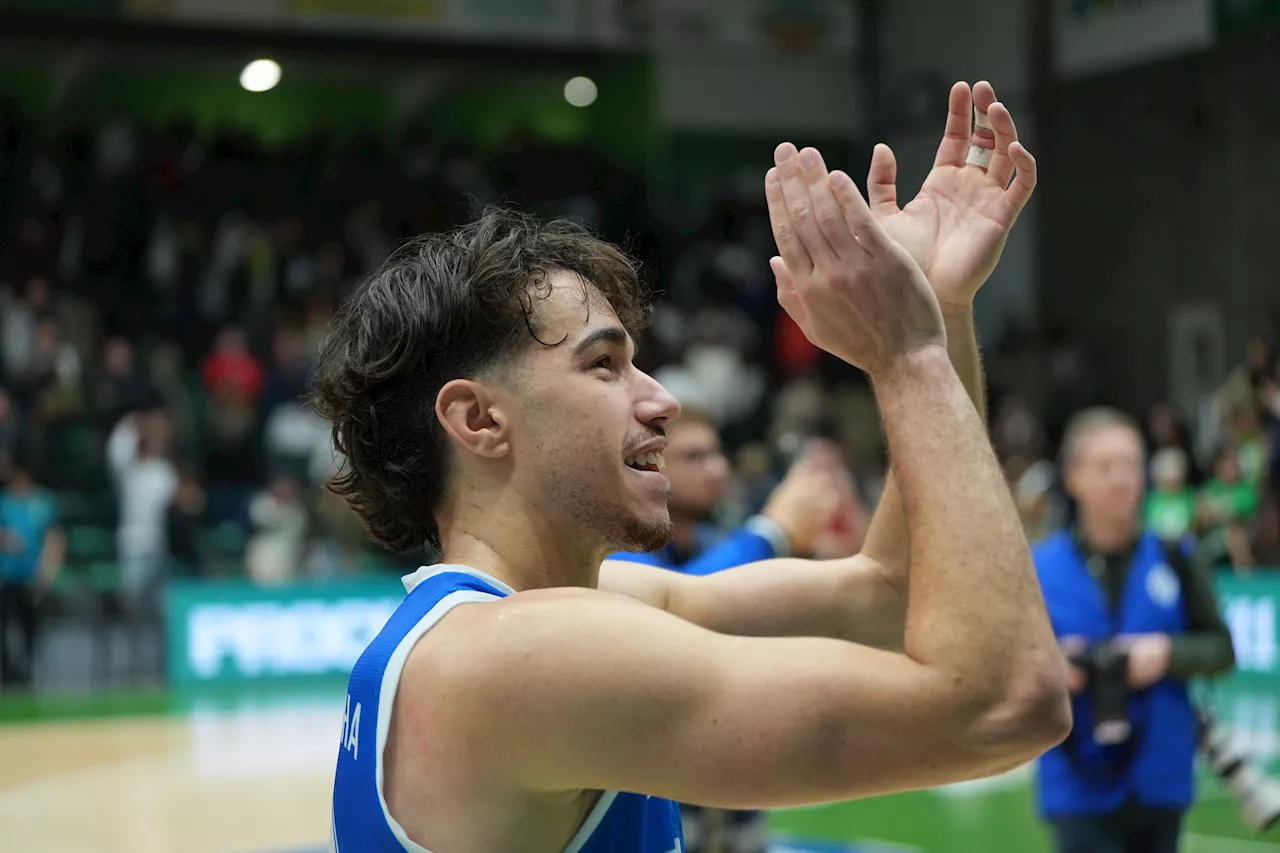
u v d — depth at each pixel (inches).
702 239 973.8
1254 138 824.3
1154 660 209.2
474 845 78.6
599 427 86.4
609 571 102.5
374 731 81.7
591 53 951.0
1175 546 220.4
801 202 81.0
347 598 674.8
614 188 977.5
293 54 887.1
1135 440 223.9
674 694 75.0
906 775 74.4
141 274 911.7
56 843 370.6
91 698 625.9
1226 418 725.9
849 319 80.5
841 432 876.6
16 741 523.5
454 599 82.9
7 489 685.9
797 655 75.8
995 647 73.0
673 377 213.9
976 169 98.0
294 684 660.7
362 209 968.9
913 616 75.7
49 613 675.4
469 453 87.7
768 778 74.5
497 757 77.4
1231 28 836.6
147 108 984.9
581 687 75.6
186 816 398.6
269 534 695.7
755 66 997.2
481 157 1006.4
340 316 95.5
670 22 973.2
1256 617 601.3
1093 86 908.0
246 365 800.3
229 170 962.7
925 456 77.5
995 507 76.1
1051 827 217.5
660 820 86.4
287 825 385.7
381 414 89.9
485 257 88.0
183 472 716.7
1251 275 827.4
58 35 843.4
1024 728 72.7
